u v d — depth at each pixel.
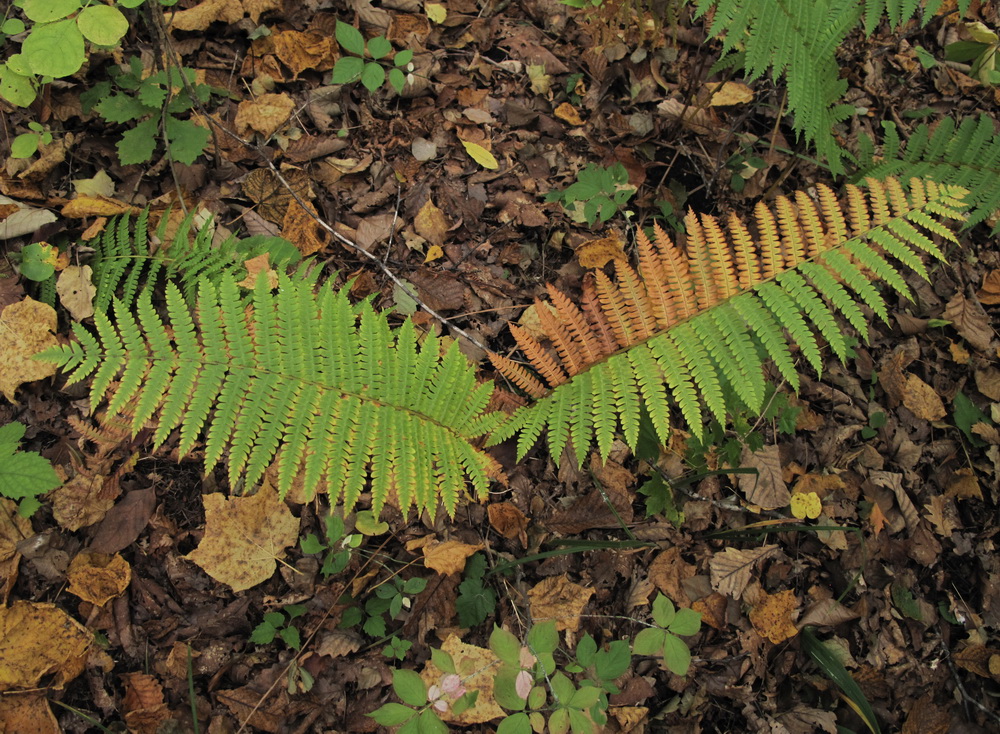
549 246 3.04
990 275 3.32
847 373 3.04
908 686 2.58
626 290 2.16
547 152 3.25
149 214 2.71
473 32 3.45
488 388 2.18
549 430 2.09
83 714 1.95
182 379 1.83
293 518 2.36
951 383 3.15
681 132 3.35
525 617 2.38
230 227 2.82
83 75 2.81
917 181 2.19
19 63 2.22
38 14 2.05
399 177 3.05
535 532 2.54
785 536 2.72
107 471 2.29
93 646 2.07
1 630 2.00
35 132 2.59
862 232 2.16
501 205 3.09
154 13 2.38
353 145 3.09
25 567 2.12
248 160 2.95
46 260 2.44
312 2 3.28
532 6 3.57
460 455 2.12
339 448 1.92
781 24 2.42
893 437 3.00
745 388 2.04
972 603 2.78
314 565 2.34
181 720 2.04
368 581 2.34
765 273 2.15
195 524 2.33
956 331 3.23
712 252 2.15
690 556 2.63
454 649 2.22
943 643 2.67
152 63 2.88
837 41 2.61
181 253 2.48
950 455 3.01
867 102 3.64
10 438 2.19
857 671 2.56
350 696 2.18
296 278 2.40
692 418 2.02
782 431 2.81
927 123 3.68
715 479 2.78
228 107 3.02
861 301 3.19
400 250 2.94
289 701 2.13
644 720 2.30
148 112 2.66
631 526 2.62
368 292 2.81
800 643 2.58
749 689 2.44
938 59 3.88
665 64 3.48
